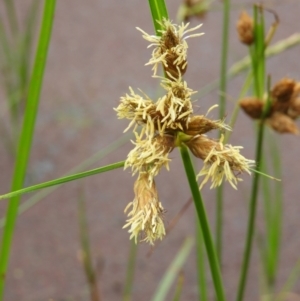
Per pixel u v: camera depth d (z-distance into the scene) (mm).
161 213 175
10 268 579
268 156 667
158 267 577
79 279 565
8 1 634
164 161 175
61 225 629
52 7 217
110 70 879
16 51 664
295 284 545
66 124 773
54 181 184
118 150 736
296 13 934
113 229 622
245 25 301
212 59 867
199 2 431
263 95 305
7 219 240
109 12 1037
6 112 765
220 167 181
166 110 176
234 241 602
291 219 625
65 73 877
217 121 183
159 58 173
